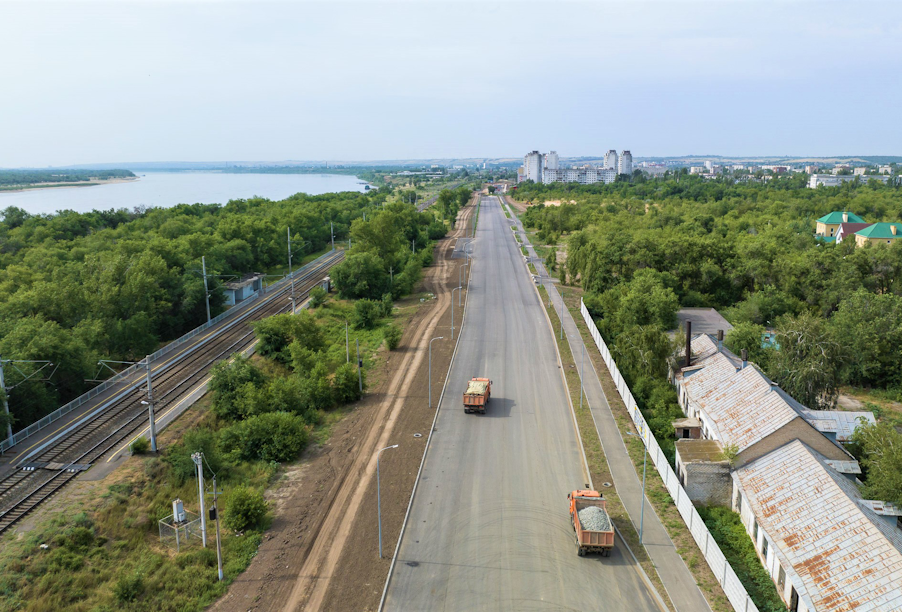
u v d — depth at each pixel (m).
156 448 56.84
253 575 40.91
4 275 103.88
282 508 49.34
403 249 156.25
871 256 103.06
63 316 83.88
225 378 68.56
